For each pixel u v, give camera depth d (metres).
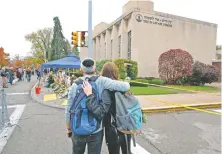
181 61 18.50
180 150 4.26
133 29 21.05
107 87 2.45
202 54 25.38
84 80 2.40
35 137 4.96
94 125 2.26
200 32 25.06
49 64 13.02
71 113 2.29
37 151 4.14
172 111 8.20
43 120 6.58
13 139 4.81
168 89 15.12
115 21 26.11
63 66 13.09
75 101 2.28
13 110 8.18
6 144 4.50
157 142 4.71
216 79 20.17
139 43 21.27
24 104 9.55
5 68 21.23
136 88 15.05
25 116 7.12
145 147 4.41
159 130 5.62
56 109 8.38
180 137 5.07
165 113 7.84
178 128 5.82
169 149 4.31
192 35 24.48
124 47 23.59
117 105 2.57
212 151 4.21
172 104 8.93
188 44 24.27
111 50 29.92
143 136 5.12
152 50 21.91
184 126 6.02
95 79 2.44
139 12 21.20
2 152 4.08
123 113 2.58
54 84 14.84
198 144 4.60
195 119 6.89
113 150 2.78
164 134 5.29
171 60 18.77
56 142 4.64
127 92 2.64
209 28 25.73
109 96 2.46
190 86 18.39
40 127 5.80
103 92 2.41
